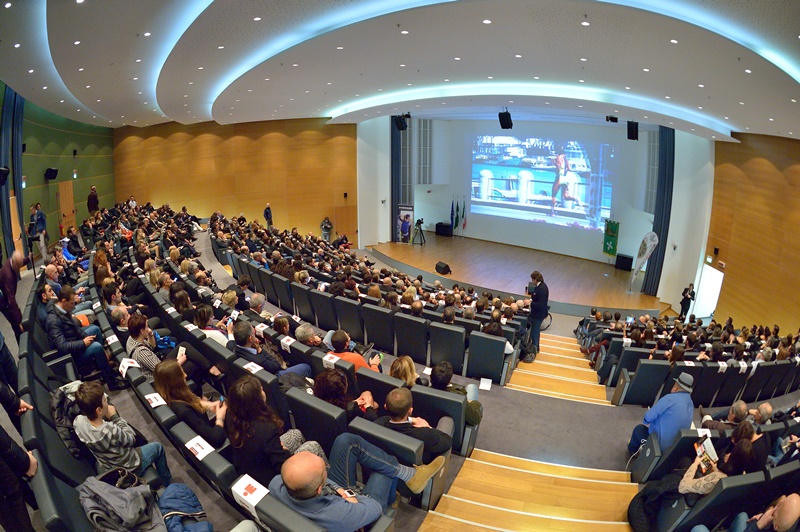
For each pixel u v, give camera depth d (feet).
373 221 82.94
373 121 79.15
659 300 61.46
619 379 20.75
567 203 77.36
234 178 76.69
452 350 21.08
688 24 21.01
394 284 35.47
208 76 40.55
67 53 28.43
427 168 88.99
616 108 45.14
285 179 77.51
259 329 17.37
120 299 19.60
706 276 56.65
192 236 51.96
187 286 24.72
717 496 10.50
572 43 27.63
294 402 11.50
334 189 79.36
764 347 26.04
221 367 14.70
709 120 46.50
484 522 12.08
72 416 11.76
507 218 84.64
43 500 7.91
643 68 30.76
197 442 9.56
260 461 9.75
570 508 13.14
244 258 35.17
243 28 27.89
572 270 70.79
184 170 76.38
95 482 8.77
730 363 20.30
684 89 34.65
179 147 75.77
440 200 93.20
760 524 10.07
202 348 15.55
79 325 17.39
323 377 11.90
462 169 88.94
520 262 74.18
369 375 13.76
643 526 12.14
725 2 18.89
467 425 14.52
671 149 59.00
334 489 8.73
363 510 8.25
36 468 8.68
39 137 52.21
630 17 21.89
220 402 11.71
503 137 82.79
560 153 76.95
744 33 21.70
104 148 73.20
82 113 54.34
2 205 38.40
